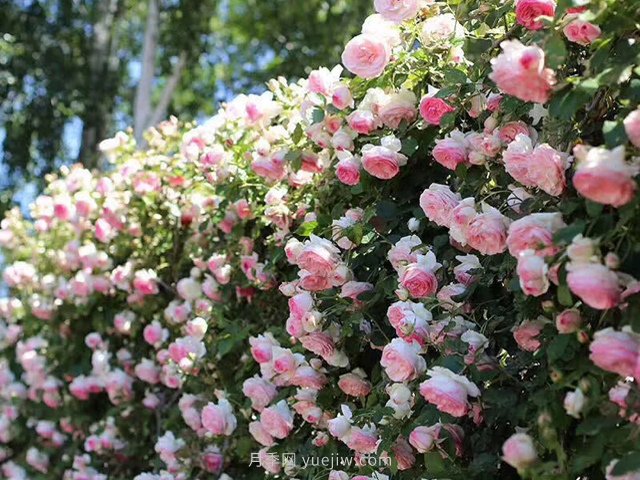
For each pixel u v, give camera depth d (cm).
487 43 220
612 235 155
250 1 1030
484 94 214
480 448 195
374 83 246
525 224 165
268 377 255
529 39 193
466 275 205
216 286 311
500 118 207
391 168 224
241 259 298
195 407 310
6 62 827
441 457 193
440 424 194
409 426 200
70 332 427
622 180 145
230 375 306
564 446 173
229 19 1041
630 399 155
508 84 166
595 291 150
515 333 184
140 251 385
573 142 182
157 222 379
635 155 155
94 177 441
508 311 203
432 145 238
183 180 357
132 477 383
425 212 209
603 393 163
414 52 238
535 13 183
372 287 229
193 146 327
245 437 282
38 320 456
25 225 496
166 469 327
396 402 200
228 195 300
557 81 173
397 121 235
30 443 474
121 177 386
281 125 300
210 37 969
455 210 194
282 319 296
